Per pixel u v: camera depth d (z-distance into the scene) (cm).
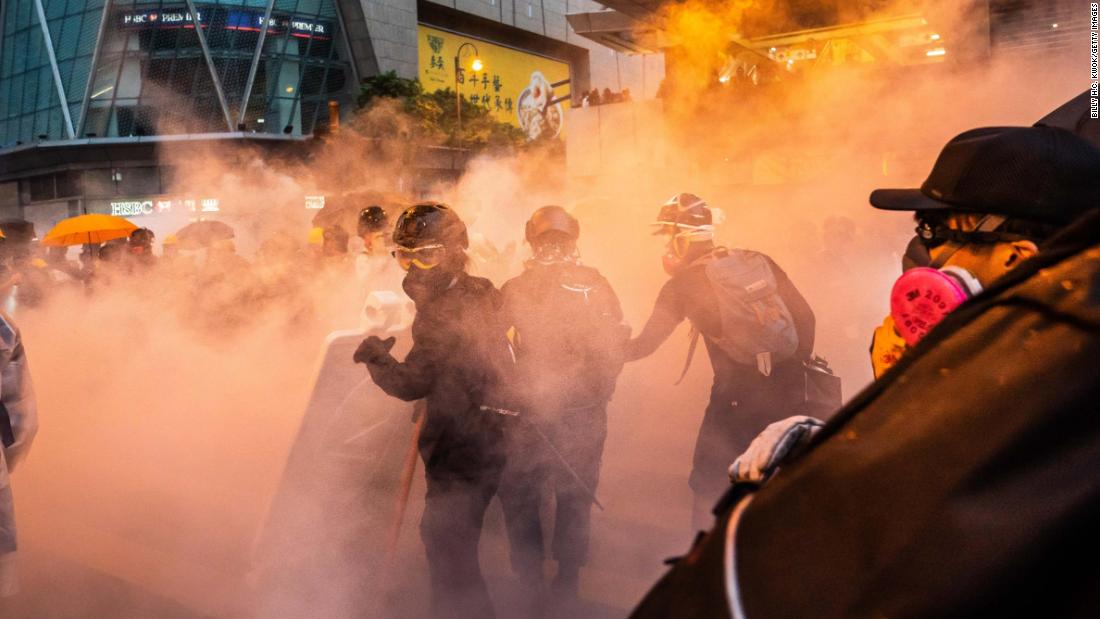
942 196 106
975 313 56
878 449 53
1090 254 52
